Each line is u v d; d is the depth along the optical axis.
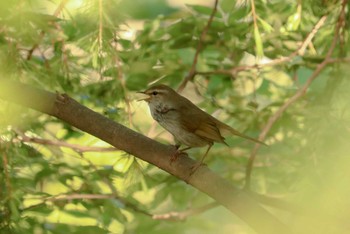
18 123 9.45
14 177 10.40
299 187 11.05
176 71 13.59
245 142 13.84
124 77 12.01
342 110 11.77
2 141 9.41
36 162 11.40
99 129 9.02
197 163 9.02
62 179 11.80
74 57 11.20
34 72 9.65
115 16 9.34
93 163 11.87
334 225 8.85
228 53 13.73
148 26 13.29
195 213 12.51
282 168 13.46
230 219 17.39
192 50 13.64
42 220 11.63
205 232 16.20
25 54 10.70
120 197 11.73
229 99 14.02
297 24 11.12
